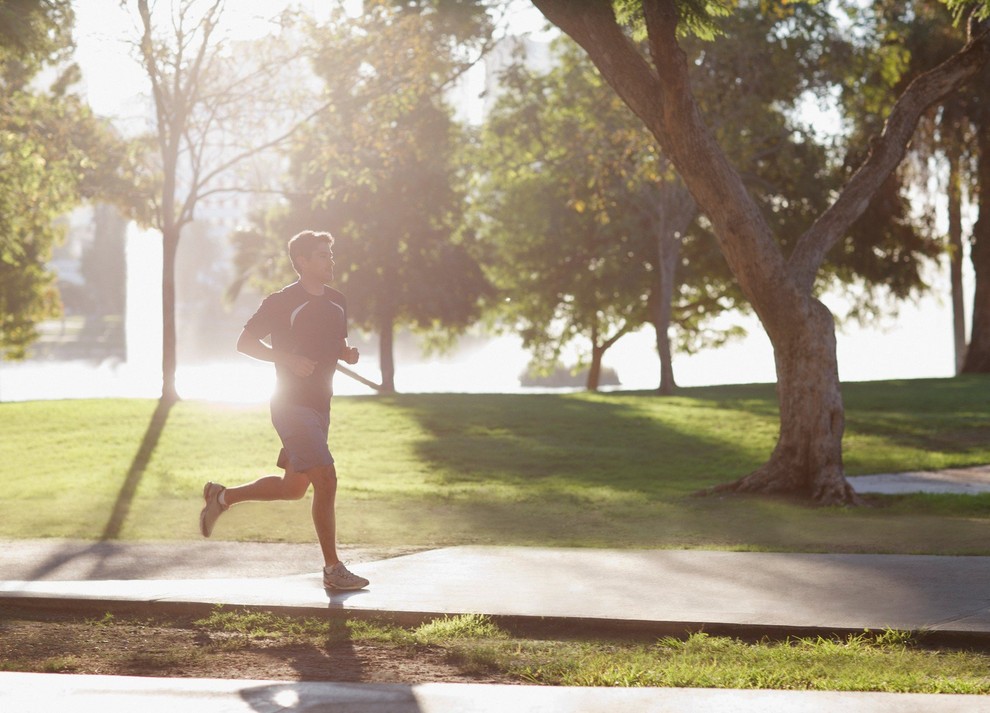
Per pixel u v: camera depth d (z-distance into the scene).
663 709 4.12
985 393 26.84
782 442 12.48
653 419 22.09
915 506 11.52
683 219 31.28
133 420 21.69
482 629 5.60
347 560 7.89
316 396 6.68
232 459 17.56
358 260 43.31
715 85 27.95
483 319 49.34
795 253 12.20
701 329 45.75
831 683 4.50
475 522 10.27
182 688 4.47
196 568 7.58
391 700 4.29
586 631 5.66
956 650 5.16
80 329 131.38
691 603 6.02
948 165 34.25
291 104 24.72
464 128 39.88
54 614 6.20
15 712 4.16
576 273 41.31
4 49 16.12
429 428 20.88
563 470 16.23
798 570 7.10
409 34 22.67
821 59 29.41
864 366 65.00
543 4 11.33
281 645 5.41
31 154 22.88
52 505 11.79
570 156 29.45
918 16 32.09
